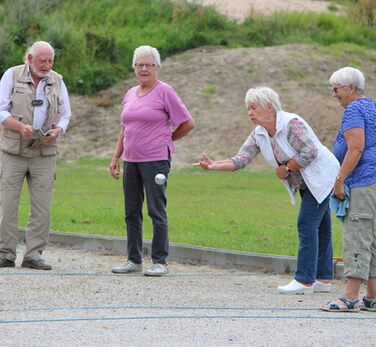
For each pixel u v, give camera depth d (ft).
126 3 192.85
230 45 184.03
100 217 86.02
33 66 59.77
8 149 59.82
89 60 175.11
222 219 87.56
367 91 170.50
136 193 59.26
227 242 71.31
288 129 51.75
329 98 163.32
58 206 95.09
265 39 187.93
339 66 175.83
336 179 47.57
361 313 47.98
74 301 49.26
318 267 54.75
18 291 51.65
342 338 41.78
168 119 58.65
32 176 60.39
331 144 150.00
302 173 52.11
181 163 147.02
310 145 51.70
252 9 195.83
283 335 42.04
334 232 79.30
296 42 185.47
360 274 47.44
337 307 48.01
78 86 171.12
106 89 171.83
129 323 43.83
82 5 189.57
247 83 168.35
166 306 48.44
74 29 179.52
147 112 57.88
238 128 156.35
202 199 107.65
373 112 48.01
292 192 53.36
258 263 62.49
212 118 159.63
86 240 70.49
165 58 178.60
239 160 53.26
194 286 55.21
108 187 120.26
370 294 48.80
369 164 47.60
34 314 45.60
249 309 48.08
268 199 109.29
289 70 171.53
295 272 57.88
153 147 58.08
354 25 193.98
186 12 191.01
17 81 59.77
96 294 51.42
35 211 60.18
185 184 125.39
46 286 53.47
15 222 60.49
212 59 175.94
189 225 81.97
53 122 60.39
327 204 52.75
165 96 58.39
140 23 188.03
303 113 156.97
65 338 40.57
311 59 176.35
